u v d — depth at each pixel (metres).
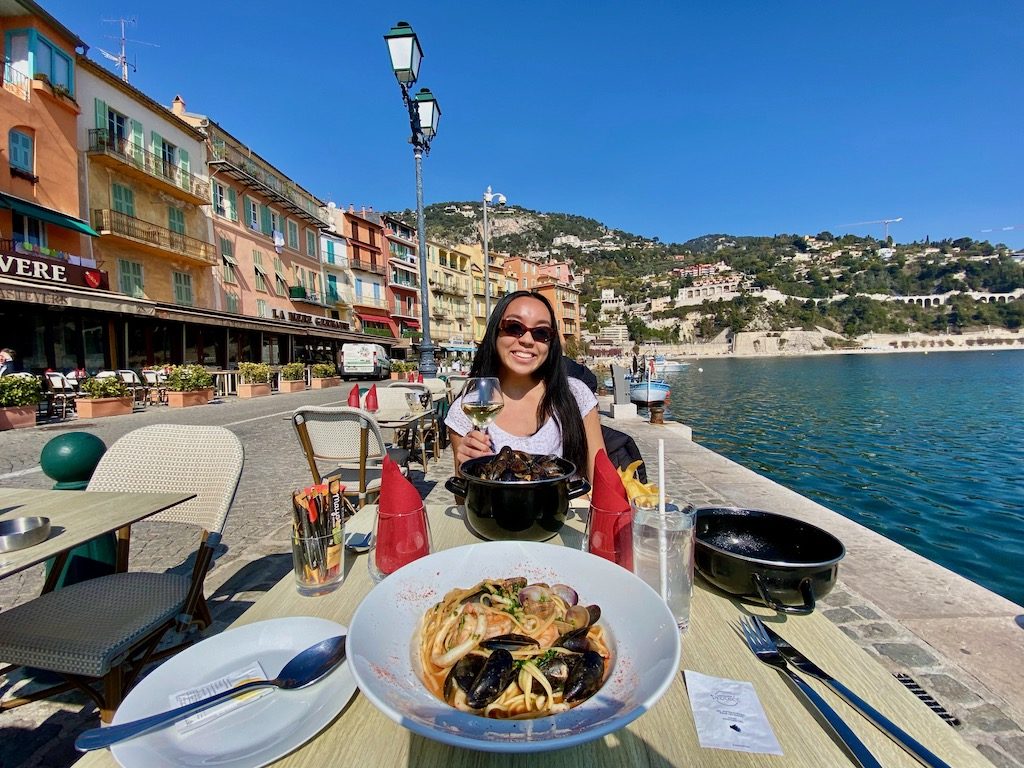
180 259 20.95
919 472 9.70
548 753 0.67
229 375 17.92
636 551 1.01
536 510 1.32
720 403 22.23
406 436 6.55
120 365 17.38
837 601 2.65
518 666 0.71
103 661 1.52
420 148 9.77
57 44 15.50
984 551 6.01
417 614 0.91
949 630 2.37
